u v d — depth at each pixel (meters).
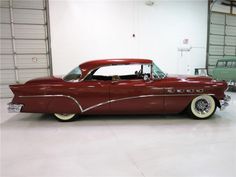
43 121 3.58
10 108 3.29
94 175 1.88
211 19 8.95
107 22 7.09
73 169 1.99
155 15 7.64
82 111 3.39
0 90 6.54
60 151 2.39
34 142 2.66
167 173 1.90
